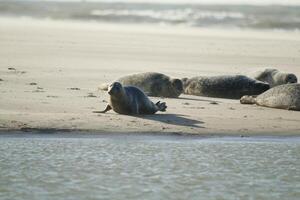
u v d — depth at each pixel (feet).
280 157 130.82
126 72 253.03
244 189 107.04
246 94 204.03
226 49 373.40
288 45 407.85
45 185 106.63
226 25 590.96
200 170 118.83
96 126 151.84
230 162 125.39
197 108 180.14
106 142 139.85
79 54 318.65
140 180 110.93
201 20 627.46
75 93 196.24
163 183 109.50
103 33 471.21
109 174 114.32
